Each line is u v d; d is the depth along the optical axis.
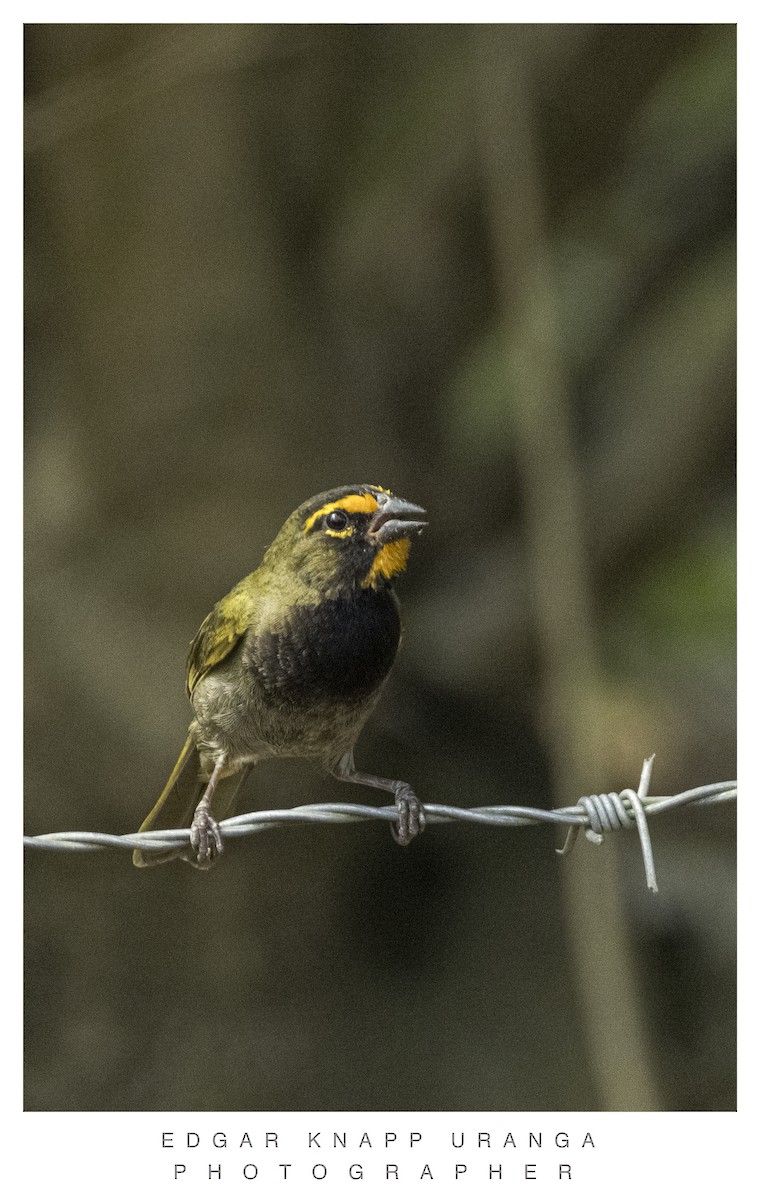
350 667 8.53
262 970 12.42
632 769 12.82
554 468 11.55
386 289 14.16
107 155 12.26
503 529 14.12
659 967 12.97
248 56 12.20
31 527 12.59
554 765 11.32
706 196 14.34
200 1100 12.04
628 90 13.63
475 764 13.68
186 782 9.27
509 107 11.96
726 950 12.55
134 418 12.34
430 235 14.27
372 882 13.21
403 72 14.10
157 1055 12.13
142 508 12.46
